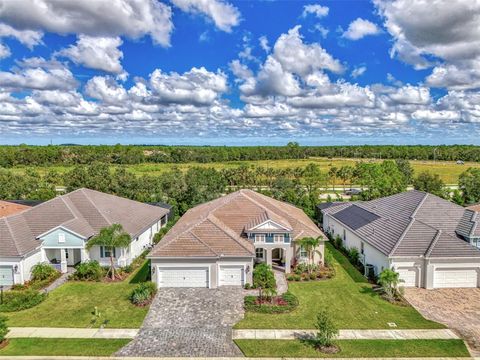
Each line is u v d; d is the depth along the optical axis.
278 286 28.42
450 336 20.84
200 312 24.08
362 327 21.97
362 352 19.22
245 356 18.94
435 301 25.44
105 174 61.53
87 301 25.81
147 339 20.72
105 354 19.12
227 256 27.92
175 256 27.61
